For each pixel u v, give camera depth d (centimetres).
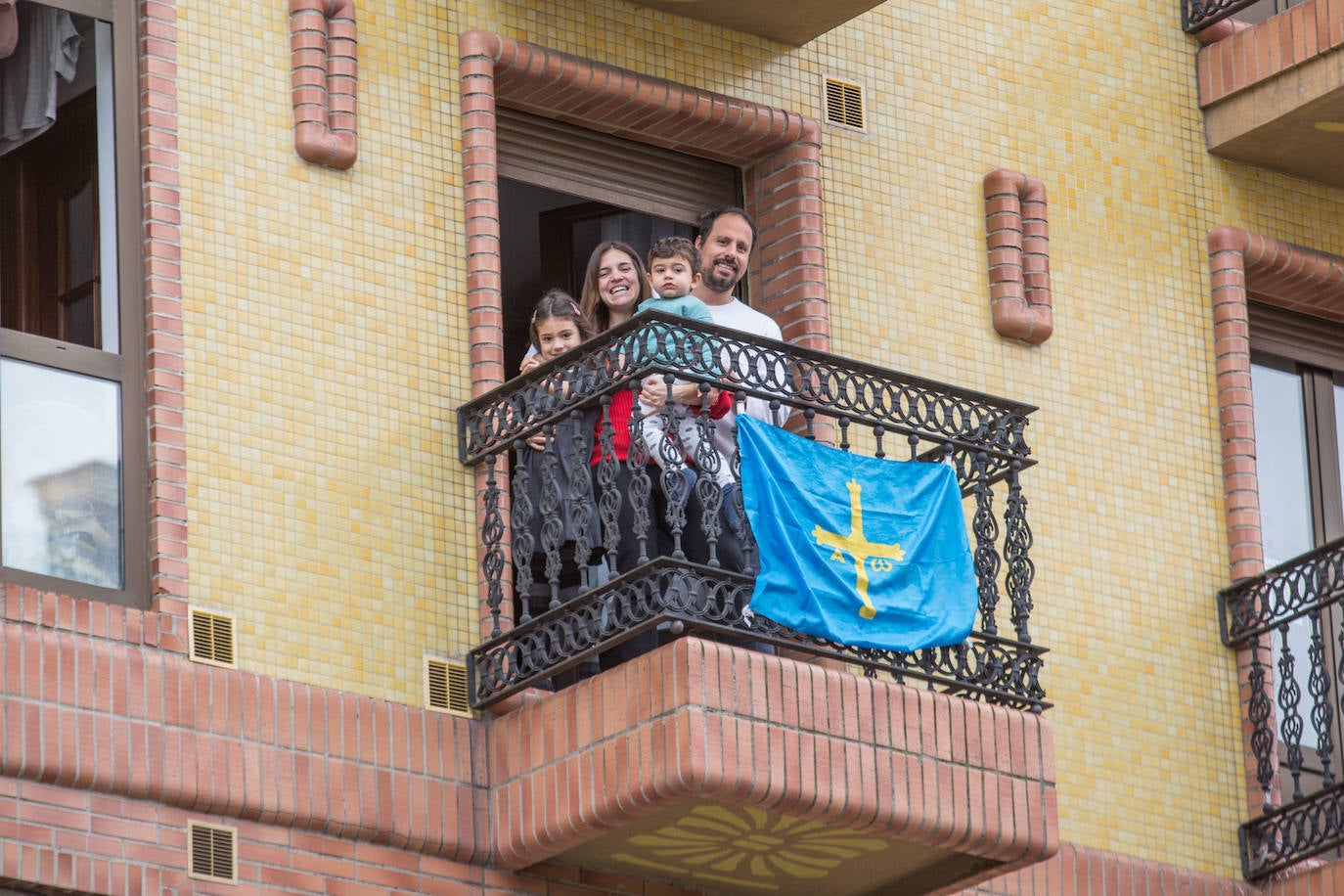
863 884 2019
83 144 1912
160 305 1891
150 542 1848
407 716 1895
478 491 1986
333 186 1997
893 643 1905
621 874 1975
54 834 1728
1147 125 2427
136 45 1948
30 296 1869
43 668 1750
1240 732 2294
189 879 1772
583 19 2162
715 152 2238
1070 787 2192
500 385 1989
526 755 1900
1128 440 2320
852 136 2261
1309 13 2400
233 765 1809
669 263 1962
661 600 1839
